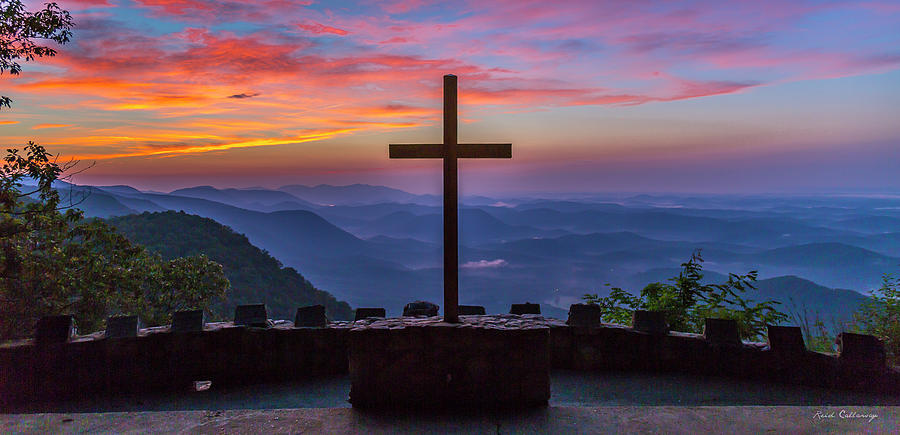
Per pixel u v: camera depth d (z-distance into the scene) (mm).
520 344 4137
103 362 5973
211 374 6293
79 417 3732
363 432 3607
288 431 3613
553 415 3896
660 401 5293
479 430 3643
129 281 16109
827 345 6898
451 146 4418
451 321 4434
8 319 11234
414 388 4199
